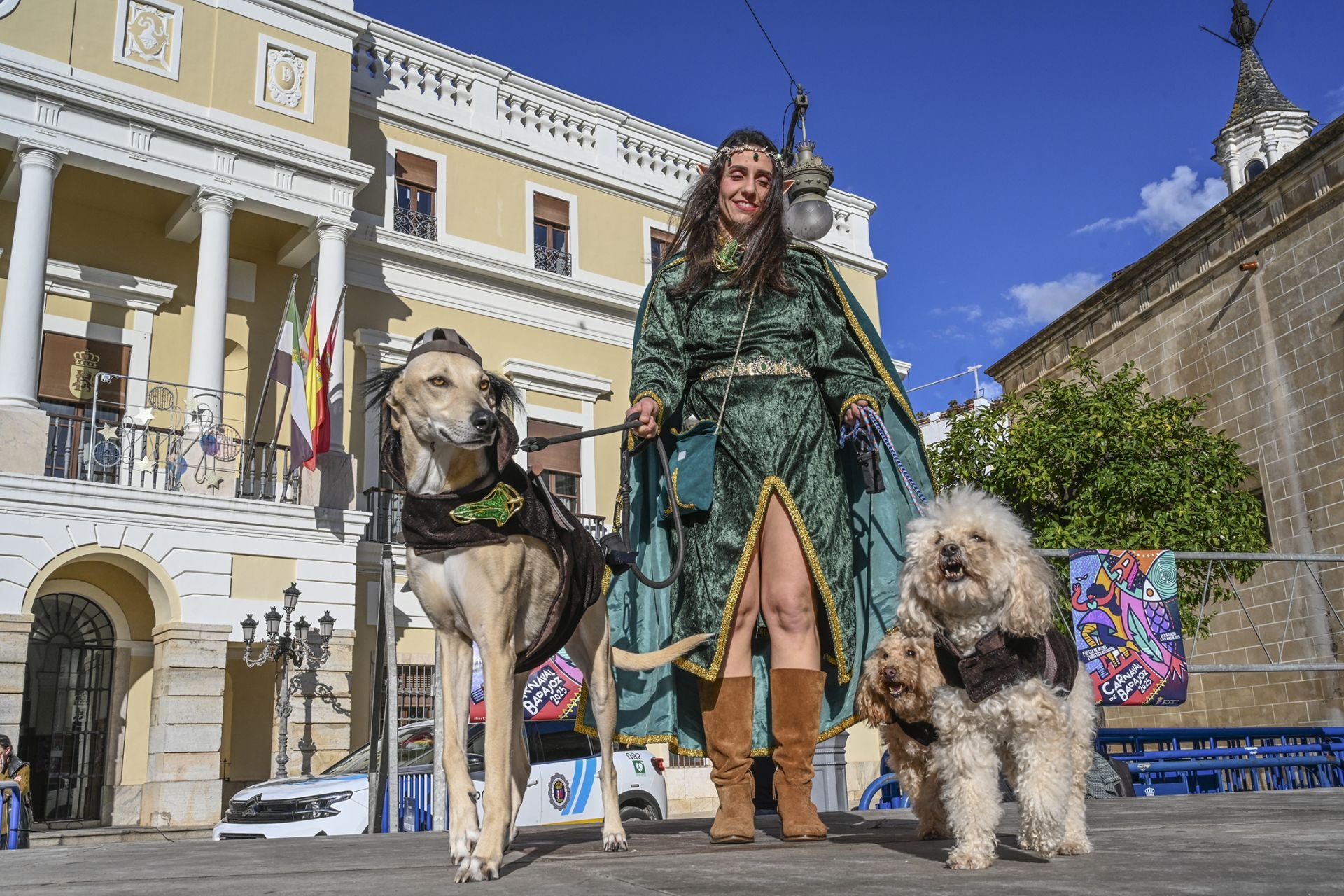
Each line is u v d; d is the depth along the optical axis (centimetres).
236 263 1764
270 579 1512
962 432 1648
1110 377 2397
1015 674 277
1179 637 723
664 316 413
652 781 1071
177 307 1717
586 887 229
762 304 401
